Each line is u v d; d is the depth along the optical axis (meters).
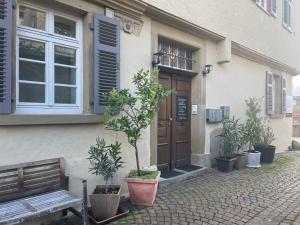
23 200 4.06
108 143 5.63
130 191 5.41
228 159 8.32
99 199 4.64
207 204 5.57
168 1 6.82
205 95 8.51
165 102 7.66
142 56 6.39
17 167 4.20
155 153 7.02
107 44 5.46
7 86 4.13
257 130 9.68
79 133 5.15
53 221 4.65
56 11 5.01
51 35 4.94
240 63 10.38
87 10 5.24
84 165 5.22
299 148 14.70
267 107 12.09
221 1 8.75
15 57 4.29
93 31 5.28
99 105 5.30
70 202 4.03
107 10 5.56
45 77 4.88
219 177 7.66
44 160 4.53
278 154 12.42
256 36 10.94
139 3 6.07
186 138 8.38
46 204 3.92
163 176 7.12
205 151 8.53
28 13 4.69
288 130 14.42
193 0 7.60
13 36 4.25
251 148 9.71
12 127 4.30
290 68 14.23
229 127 8.74
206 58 8.57
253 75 11.24
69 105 5.19
